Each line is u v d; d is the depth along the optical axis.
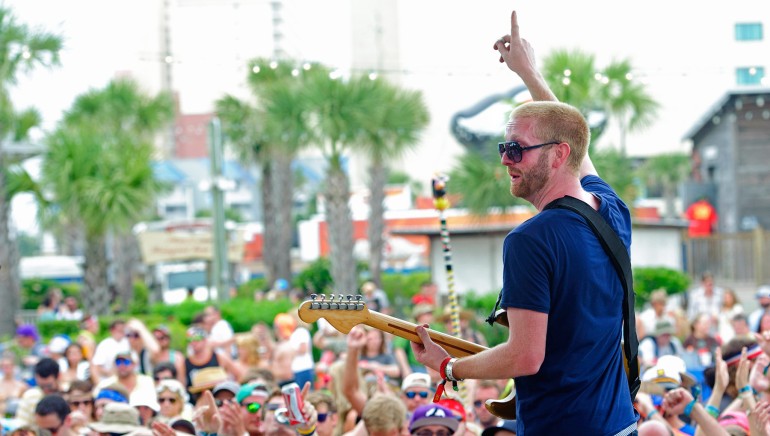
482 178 24.39
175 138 141.50
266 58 33.00
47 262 49.69
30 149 27.73
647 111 26.45
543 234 3.92
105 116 35.00
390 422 7.25
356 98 26.66
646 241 27.66
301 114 27.02
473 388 9.17
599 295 3.98
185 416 9.59
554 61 25.05
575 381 3.95
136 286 40.94
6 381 14.16
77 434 9.38
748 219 42.59
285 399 6.65
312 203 87.62
